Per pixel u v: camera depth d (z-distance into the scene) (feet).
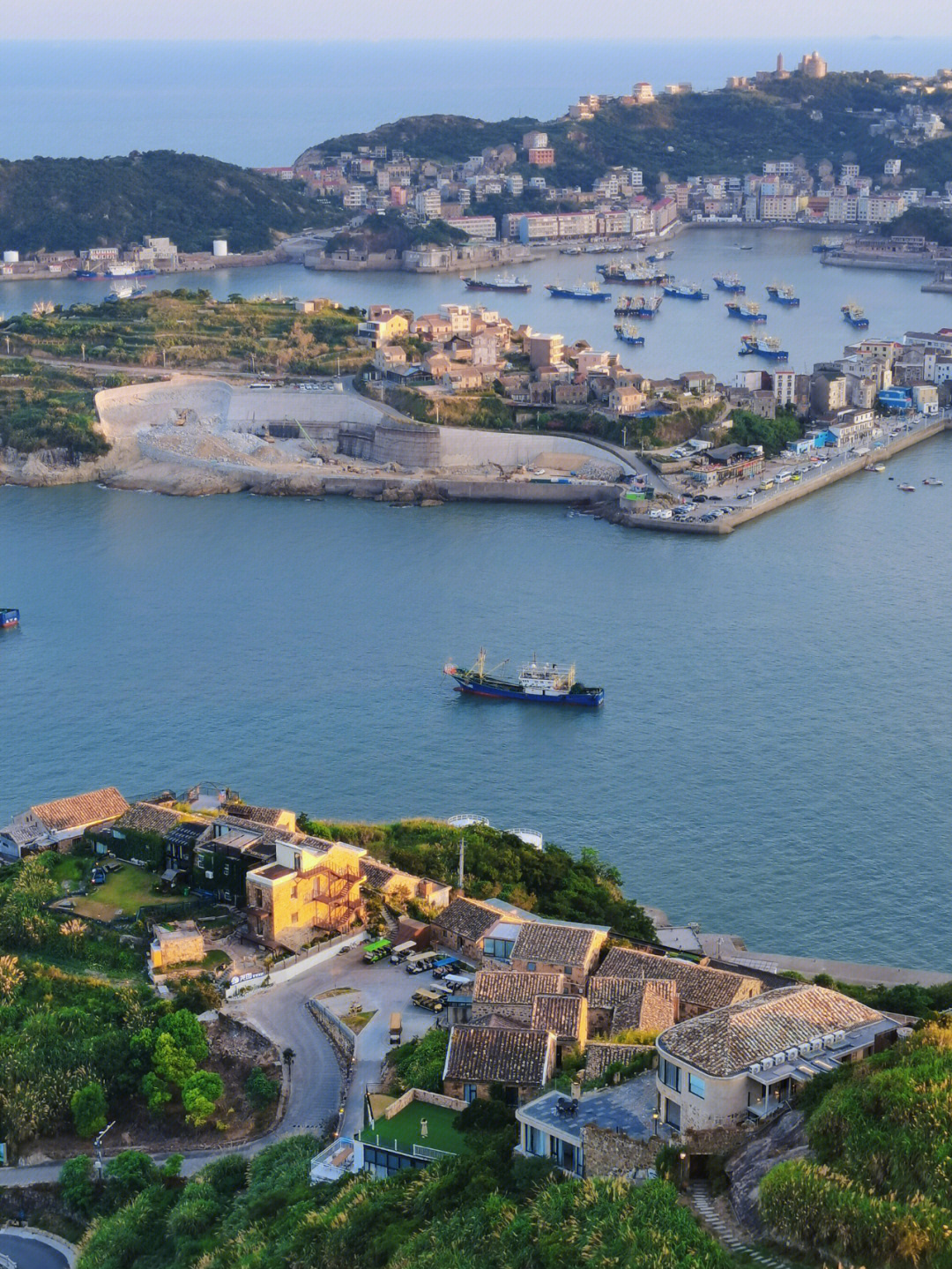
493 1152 364.38
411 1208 360.89
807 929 634.02
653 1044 404.98
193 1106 464.24
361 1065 465.06
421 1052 442.91
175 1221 411.34
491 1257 322.55
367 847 636.07
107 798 649.20
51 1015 507.30
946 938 626.64
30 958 551.18
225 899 576.20
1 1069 484.74
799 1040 347.36
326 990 515.09
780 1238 301.63
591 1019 458.50
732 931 631.97
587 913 599.57
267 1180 416.46
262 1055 485.56
